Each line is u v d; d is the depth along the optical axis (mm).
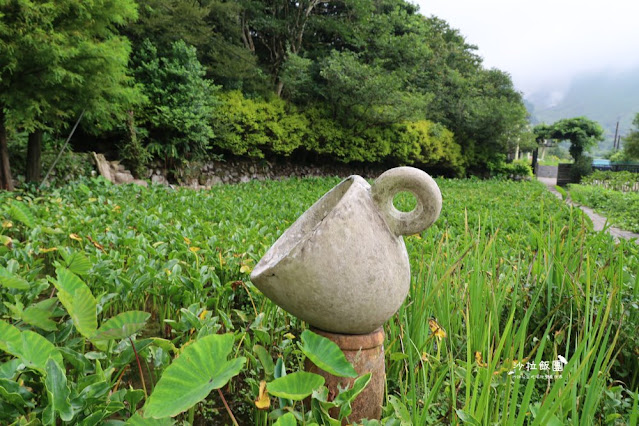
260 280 1636
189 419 1689
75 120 8750
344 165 18203
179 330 2088
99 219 4539
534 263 2781
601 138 27141
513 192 13453
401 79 16531
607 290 2557
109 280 2572
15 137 8094
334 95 15203
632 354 2195
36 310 1701
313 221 1961
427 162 19734
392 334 2068
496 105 20375
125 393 1487
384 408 1601
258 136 13430
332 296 1544
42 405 1414
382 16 18062
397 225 1662
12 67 5727
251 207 6914
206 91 11492
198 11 11844
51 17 6012
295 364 2227
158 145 10797
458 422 1549
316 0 16031
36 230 3660
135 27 10492
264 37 17172
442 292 2326
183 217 5418
